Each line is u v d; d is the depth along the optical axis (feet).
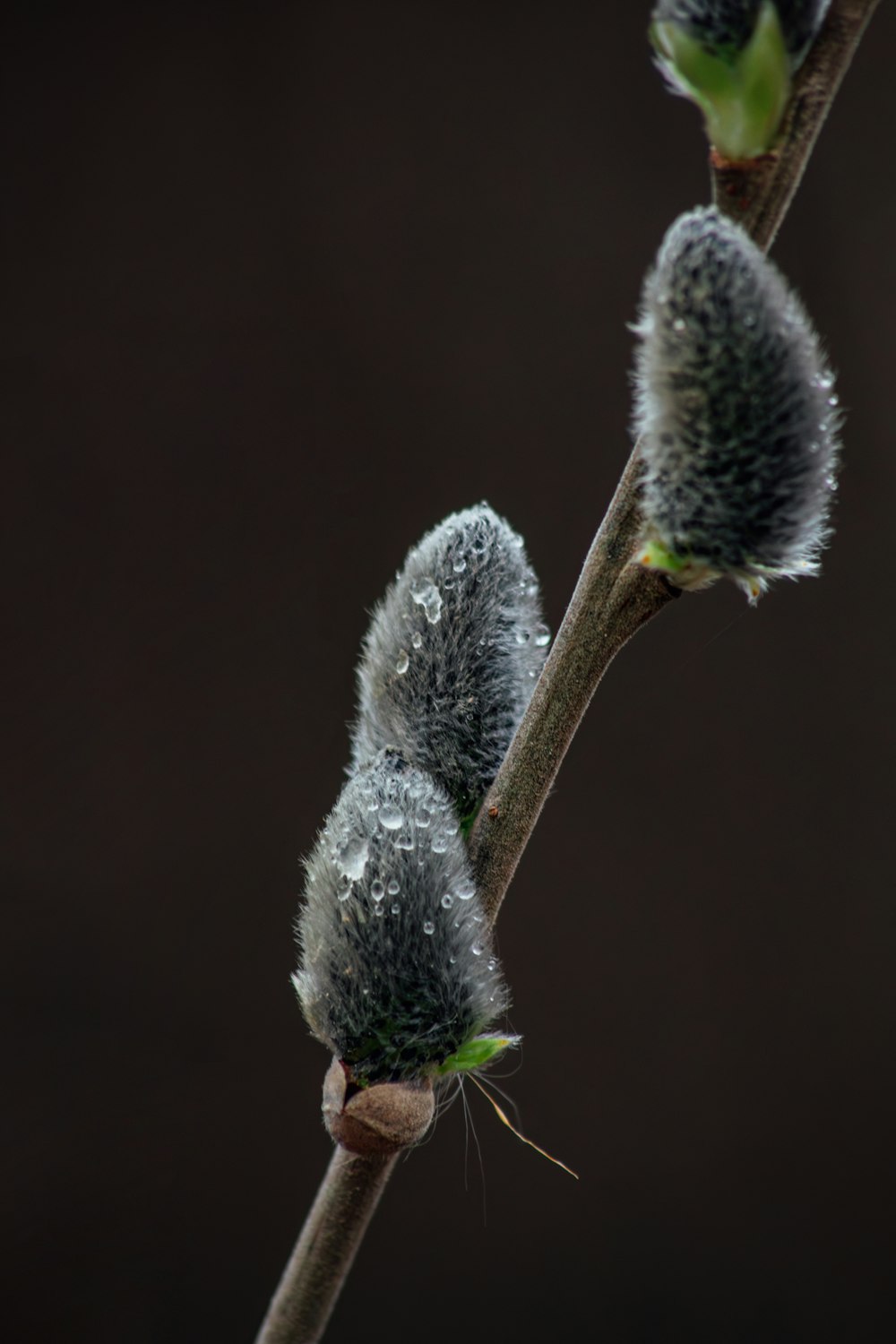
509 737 0.92
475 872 0.91
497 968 0.91
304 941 0.91
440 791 0.91
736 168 0.87
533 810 0.91
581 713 0.90
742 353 0.86
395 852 0.89
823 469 0.87
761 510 0.87
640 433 0.88
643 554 0.89
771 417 0.86
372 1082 0.90
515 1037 0.91
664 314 0.86
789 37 0.87
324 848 0.90
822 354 0.87
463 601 0.92
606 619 0.90
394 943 0.89
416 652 0.92
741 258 0.85
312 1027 0.91
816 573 0.89
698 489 0.87
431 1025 0.90
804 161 0.87
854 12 0.87
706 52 0.87
